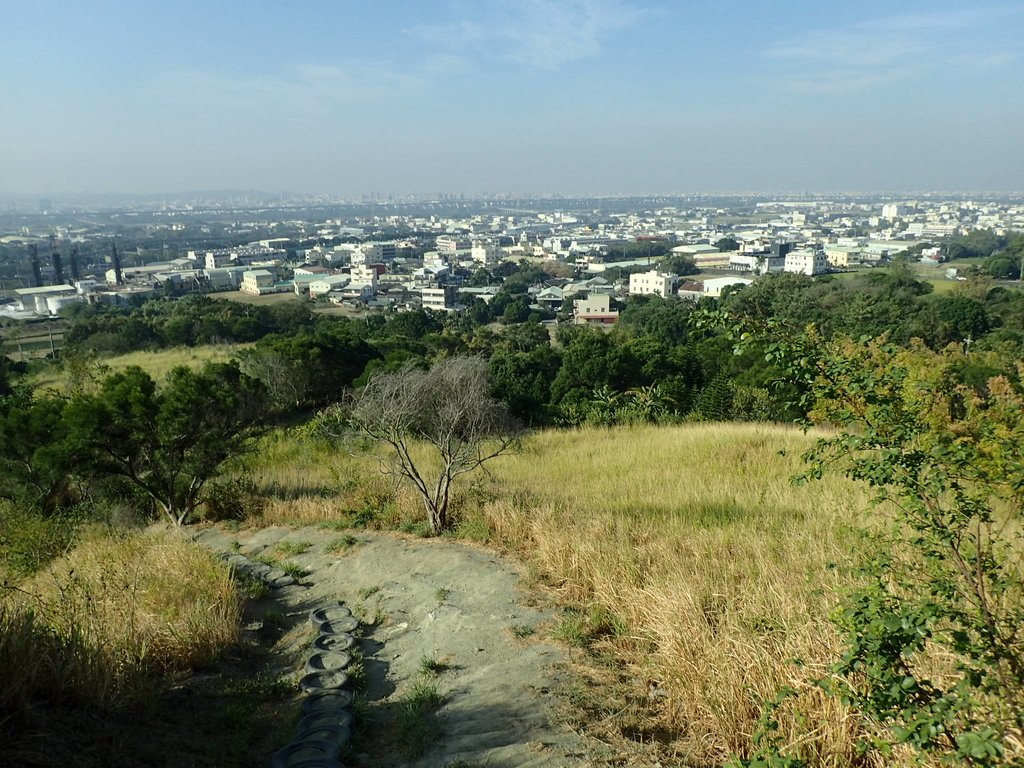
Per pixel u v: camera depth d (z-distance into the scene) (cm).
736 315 379
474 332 6562
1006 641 266
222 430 1197
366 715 460
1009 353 2727
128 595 653
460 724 434
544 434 1928
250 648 605
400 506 1034
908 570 414
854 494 855
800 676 383
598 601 622
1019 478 304
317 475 1414
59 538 1045
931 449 312
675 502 941
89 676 428
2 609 463
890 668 267
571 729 410
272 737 438
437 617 634
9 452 1210
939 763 283
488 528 888
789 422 2034
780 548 660
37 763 341
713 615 522
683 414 2450
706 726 399
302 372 2739
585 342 2941
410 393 962
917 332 4125
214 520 1185
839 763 326
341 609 690
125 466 1162
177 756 399
